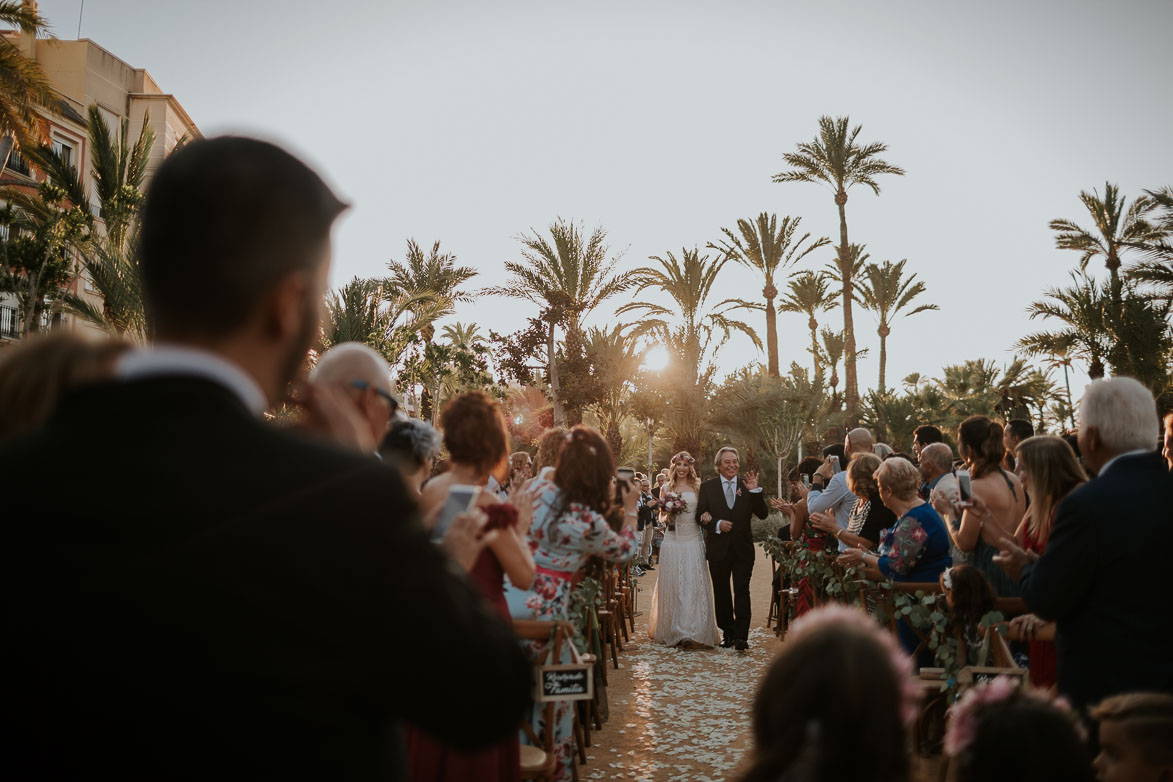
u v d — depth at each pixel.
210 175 0.99
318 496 0.91
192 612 0.83
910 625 4.75
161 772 0.82
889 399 38.81
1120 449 2.93
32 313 16.14
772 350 32.66
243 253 0.98
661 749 5.29
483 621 1.02
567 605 4.20
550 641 3.74
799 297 38.19
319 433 1.32
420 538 0.98
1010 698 1.99
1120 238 26.64
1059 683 2.91
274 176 1.02
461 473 3.36
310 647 0.87
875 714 1.25
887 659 1.31
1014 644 4.76
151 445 0.90
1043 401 37.47
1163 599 2.71
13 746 0.83
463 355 23.92
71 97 25.73
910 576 5.07
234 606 0.84
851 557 5.27
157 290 1.00
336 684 0.88
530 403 28.56
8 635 0.83
